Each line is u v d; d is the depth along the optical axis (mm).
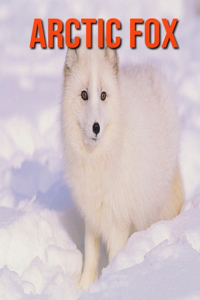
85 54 8633
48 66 22938
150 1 31656
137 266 7547
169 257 7734
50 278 8422
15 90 19594
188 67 21328
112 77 8688
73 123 8750
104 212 9391
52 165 14523
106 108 8516
